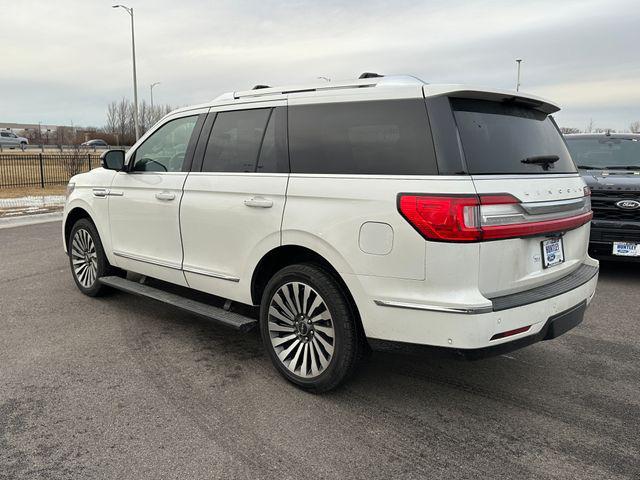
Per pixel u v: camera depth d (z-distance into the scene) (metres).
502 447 2.83
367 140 3.12
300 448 2.80
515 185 2.92
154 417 3.10
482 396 3.42
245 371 3.77
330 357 3.26
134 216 4.63
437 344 2.81
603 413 3.21
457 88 2.93
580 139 7.92
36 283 6.07
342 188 3.11
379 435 2.93
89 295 5.48
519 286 2.96
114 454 2.72
